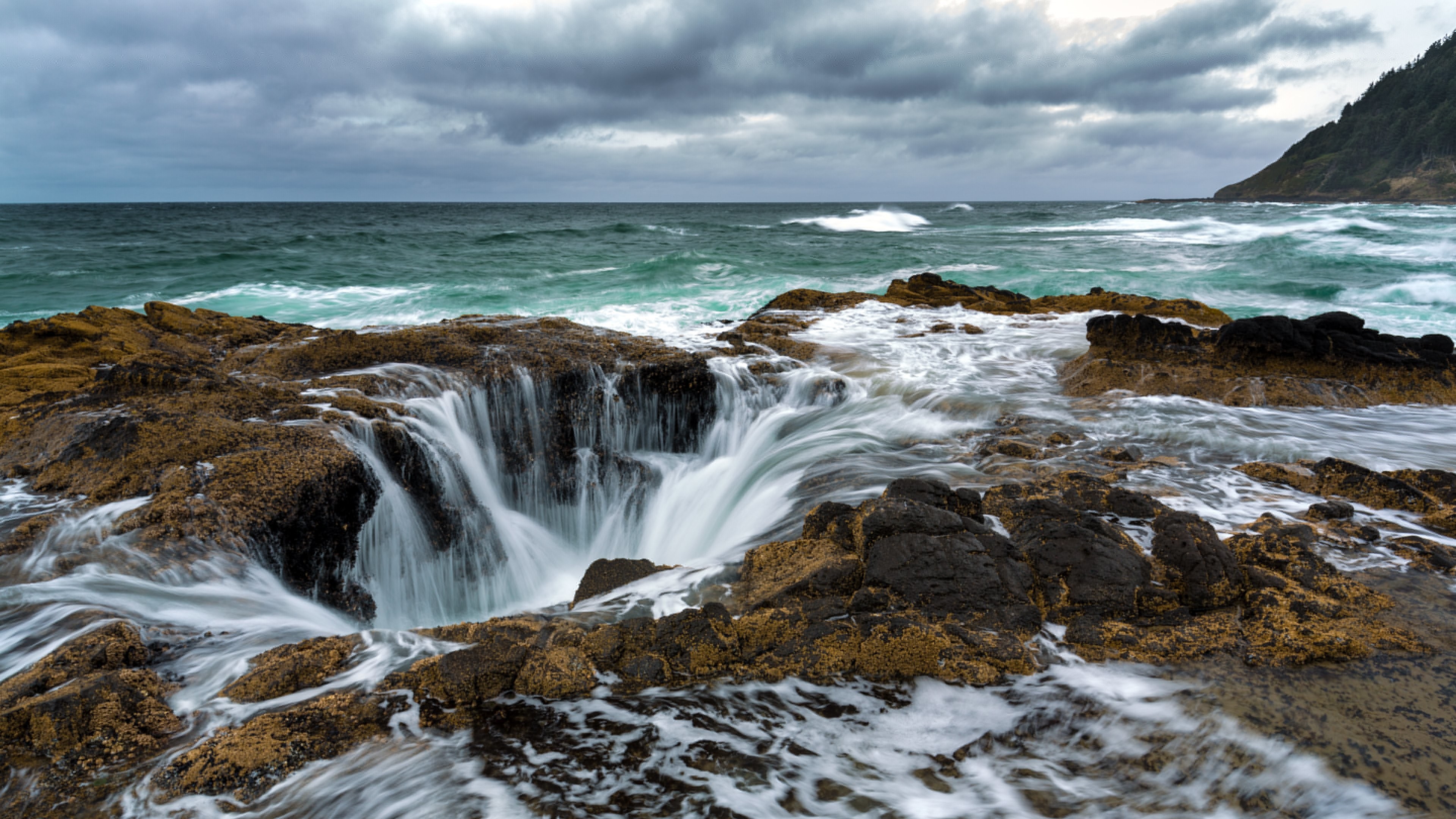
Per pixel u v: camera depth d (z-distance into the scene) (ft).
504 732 9.22
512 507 24.47
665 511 23.99
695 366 26.91
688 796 8.13
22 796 8.29
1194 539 12.34
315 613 15.16
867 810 7.93
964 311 43.80
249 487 16.20
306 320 54.19
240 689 10.10
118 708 9.29
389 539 19.35
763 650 10.80
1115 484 17.51
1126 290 63.46
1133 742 8.89
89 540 14.30
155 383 21.07
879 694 9.93
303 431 18.79
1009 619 11.09
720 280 72.84
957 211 358.84
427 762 8.70
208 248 107.65
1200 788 8.19
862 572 12.35
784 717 9.51
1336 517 15.01
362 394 22.62
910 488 14.26
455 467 22.18
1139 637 10.69
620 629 11.02
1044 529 12.86
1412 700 9.37
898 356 32.60
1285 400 24.99
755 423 26.86
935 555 12.06
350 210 393.50
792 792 8.21
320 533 17.02
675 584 13.21
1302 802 7.94
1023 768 8.59
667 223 209.56
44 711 8.91
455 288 67.87
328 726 9.29
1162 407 24.52
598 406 25.71
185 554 14.40
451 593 20.86
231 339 29.76
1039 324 39.68
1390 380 25.85
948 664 10.20
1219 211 258.57
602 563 15.34
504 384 24.73
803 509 18.02
